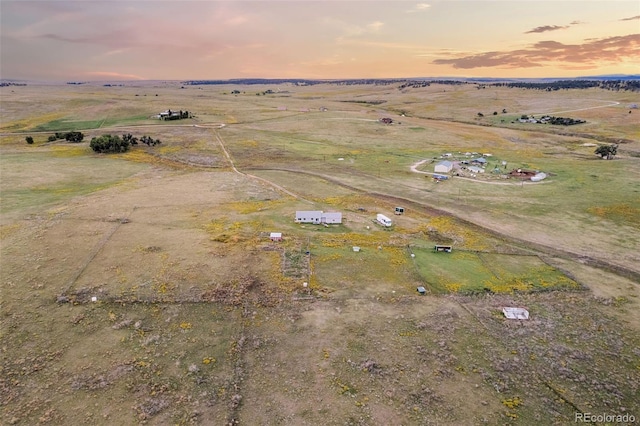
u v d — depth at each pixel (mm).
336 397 25469
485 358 29281
